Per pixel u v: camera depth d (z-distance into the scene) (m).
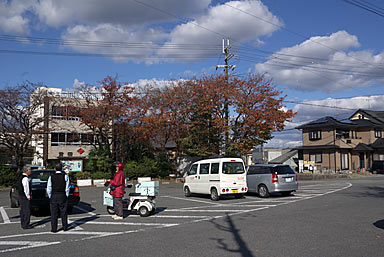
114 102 25.30
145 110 25.69
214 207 12.34
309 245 6.36
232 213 10.70
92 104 26.28
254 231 7.75
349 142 43.03
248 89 24.00
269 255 5.73
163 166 28.31
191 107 25.58
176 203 13.78
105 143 27.25
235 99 23.34
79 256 5.83
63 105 28.69
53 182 8.05
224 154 26.56
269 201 13.90
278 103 23.38
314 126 43.47
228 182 14.45
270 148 60.69
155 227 8.52
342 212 10.41
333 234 7.29
